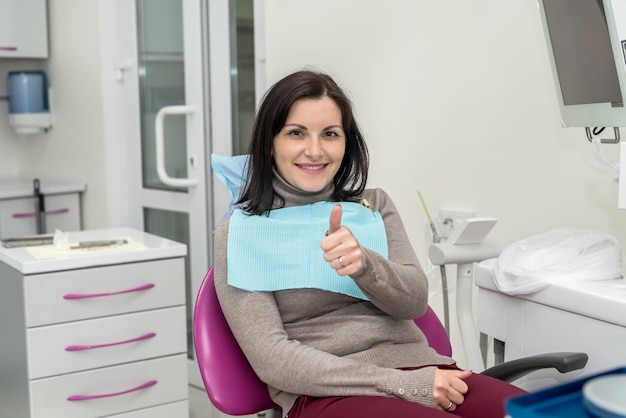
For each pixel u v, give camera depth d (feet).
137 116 11.34
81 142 12.16
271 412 4.71
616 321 4.02
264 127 4.53
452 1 6.84
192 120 10.28
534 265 4.63
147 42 11.10
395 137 7.52
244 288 4.33
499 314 4.86
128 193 11.75
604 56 4.43
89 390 7.20
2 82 13.41
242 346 4.27
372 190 5.13
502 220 6.59
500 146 6.55
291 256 4.44
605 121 4.64
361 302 4.61
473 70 6.72
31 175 13.60
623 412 2.02
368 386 3.94
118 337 7.29
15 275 6.99
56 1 12.35
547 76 6.12
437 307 7.24
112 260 7.20
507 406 2.20
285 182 4.66
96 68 11.53
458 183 6.95
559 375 4.51
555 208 6.15
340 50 7.94
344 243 4.01
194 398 10.12
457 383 3.97
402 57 7.35
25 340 6.88
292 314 4.48
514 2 6.34
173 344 7.63
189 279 10.78
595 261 4.51
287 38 8.49
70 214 12.15
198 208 10.37
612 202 5.72
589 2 4.44
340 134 4.57
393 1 7.36
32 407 6.94
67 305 7.01
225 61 9.73
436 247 5.49
